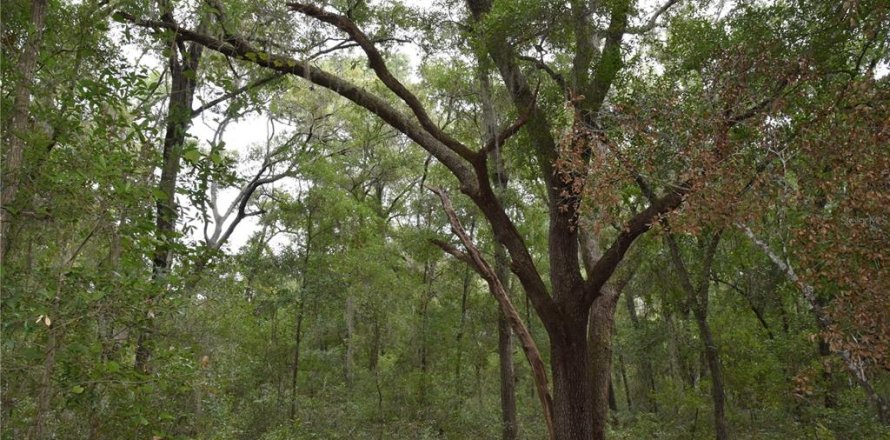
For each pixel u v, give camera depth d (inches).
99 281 159.3
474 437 617.0
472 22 385.4
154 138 192.9
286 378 663.8
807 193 265.3
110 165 160.6
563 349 357.7
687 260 548.1
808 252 251.4
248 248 613.6
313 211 631.8
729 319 607.8
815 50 306.3
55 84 183.9
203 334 312.2
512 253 362.9
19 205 162.9
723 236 513.3
